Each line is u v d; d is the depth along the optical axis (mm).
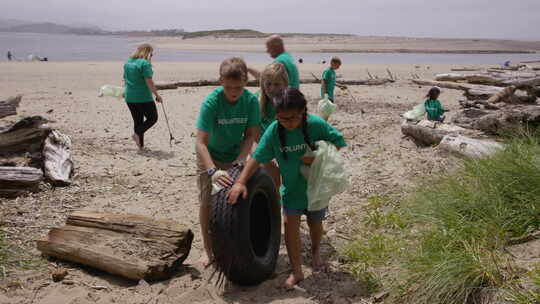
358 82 21266
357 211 5488
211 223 3607
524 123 7105
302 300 3645
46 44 111125
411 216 4754
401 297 3506
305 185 3861
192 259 4457
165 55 61781
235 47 98750
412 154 7574
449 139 7137
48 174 6285
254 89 17875
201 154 3879
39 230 4930
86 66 29922
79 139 9289
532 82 11734
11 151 6582
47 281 3912
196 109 13461
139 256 3926
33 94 15789
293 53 75312
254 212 4121
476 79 20375
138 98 8461
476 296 3205
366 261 4117
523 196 4113
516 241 3750
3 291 3711
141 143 8664
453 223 4062
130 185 6633
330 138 3861
